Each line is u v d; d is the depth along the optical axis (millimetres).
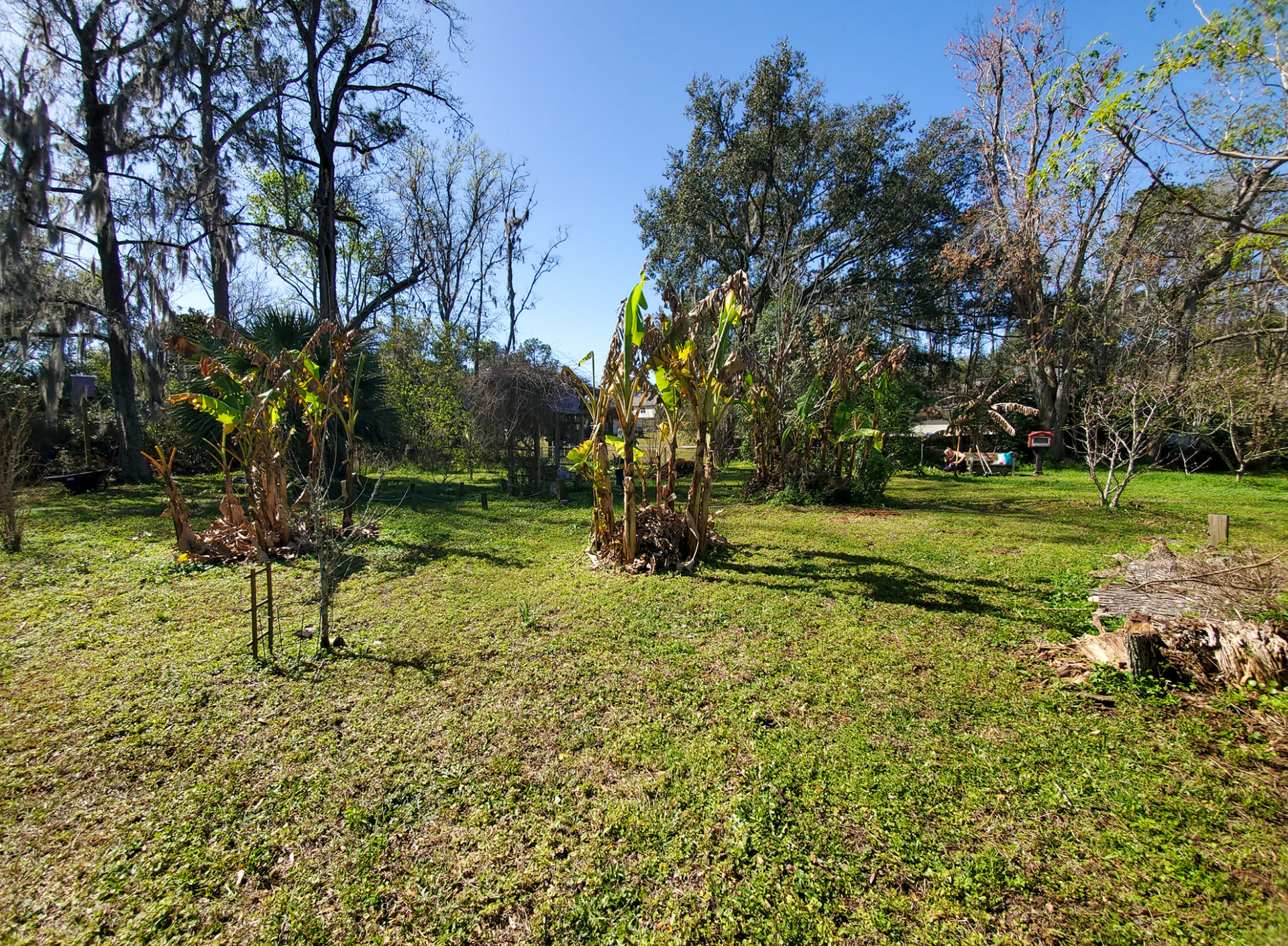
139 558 6766
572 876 2178
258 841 2350
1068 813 2479
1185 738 3006
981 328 27156
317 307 21594
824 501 11422
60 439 16312
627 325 5902
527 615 4773
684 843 2330
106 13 12867
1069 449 22906
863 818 2459
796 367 15383
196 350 6504
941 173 22281
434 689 3598
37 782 2705
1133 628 3891
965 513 10438
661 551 6527
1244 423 12664
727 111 23547
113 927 1971
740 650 4188
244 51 14711
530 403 11727
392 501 11531
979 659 4031
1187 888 2086
